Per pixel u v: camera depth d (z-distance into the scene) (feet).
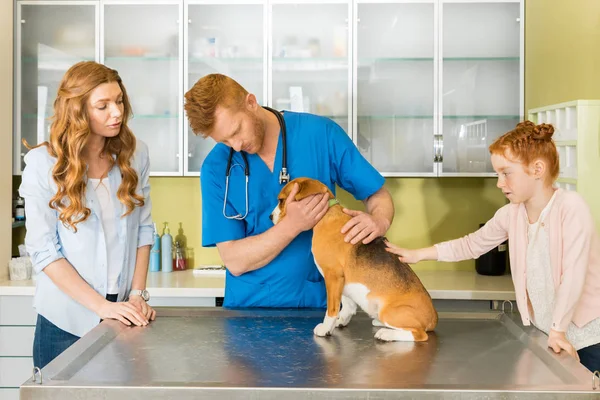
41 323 6.77
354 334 5.58
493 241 6.73
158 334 5.61
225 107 5.75
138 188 6.98
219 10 11.09
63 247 6.55
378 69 11.10
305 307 7.00
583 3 8.89
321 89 11.11
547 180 6.20
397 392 4.03
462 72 11.08
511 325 5.75
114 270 6.73
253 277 6.98
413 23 11.04
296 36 11.08
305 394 4.05
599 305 6.53
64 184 6.25
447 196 12.23
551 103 10.13
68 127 6.23
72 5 11.10
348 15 11.02
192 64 11.16
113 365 4.64
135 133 11.27
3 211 10.76
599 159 8.16
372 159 11.18
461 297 10.05
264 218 6.81
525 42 11.28
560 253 6.15
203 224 6.84
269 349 5.08
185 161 11.25
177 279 11.07
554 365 4.60
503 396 4.02
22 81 11.16
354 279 5.51
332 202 5.82
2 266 10.73
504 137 6.25
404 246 12.29
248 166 6.72
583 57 8.93
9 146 10.94
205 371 4.48
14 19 11.11
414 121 11.15
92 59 11.17
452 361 4.73
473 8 11.00
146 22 11.15
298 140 6.81
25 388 4.11
